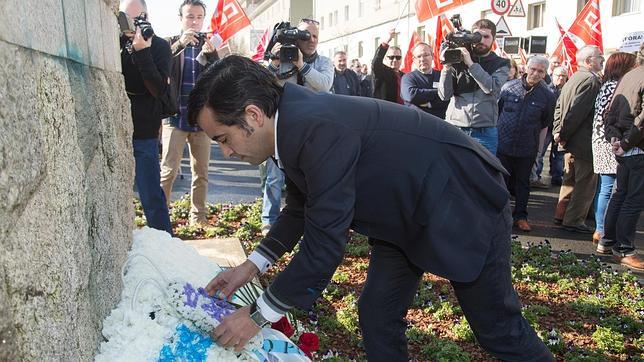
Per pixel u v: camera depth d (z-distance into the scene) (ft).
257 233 20.27
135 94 14.39
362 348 12.08
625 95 17.58
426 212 7.11
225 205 24.39
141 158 14.78
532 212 26.40
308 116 6.56
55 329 4.31
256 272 8.20
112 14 9.30
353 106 7.03
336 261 6.69
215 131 6.75
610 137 18.28
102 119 7.19
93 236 6.00
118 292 7.27
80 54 6.20
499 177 7.66
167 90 14.84
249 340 7.18
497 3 45.11
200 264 9.36
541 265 18.24
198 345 6.90
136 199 24.49
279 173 19.39
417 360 11.65
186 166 37.60
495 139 20.25
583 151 21.86
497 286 7.69
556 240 21.81
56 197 4.57
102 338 6.37
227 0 31.09
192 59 18.58
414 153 7.04
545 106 22.81
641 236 22.79
